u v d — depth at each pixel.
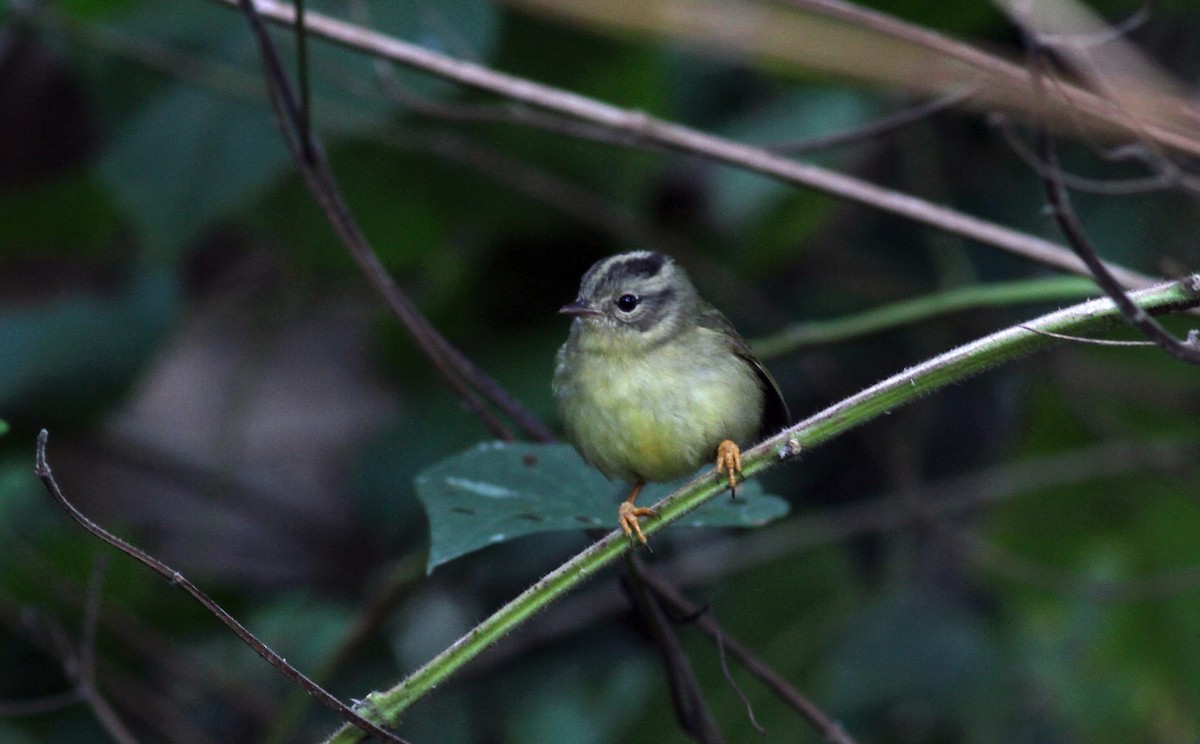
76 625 11.73
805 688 11.14
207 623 12.45
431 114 11.48
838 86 10.64
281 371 15.48
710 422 8.99
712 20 8.39
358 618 11.18
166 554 13.38
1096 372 12.18
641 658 12.25
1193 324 11.40
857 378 12.91
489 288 12.93
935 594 12.27
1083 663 11.31
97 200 12.86
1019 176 12.92
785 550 11.78
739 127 12.75
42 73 12.51
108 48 11.20
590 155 12.59
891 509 11.98
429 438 12.54
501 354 12.68
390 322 12.80
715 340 9.29
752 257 12.80
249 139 11.20
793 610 11.52
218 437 14.00
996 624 11.76
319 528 13.79
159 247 11.16
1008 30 11.27
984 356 6.34
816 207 12.48
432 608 12.80
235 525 13.79
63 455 13.92
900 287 13.13
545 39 12.04
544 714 12.18
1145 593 11.39
